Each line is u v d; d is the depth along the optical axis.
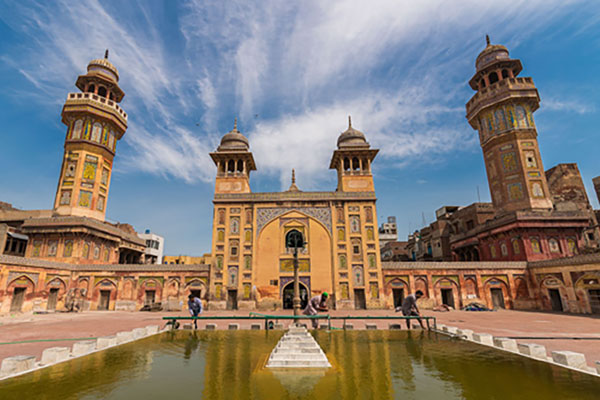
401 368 5.92
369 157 28.48
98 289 25.06
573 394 4.51
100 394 4.52
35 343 9.60
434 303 24.38
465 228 33.88
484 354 7.14
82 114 28.00
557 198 31.09
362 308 24.52
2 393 4.55
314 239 25.94
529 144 26.77
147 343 8.70
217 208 26.75
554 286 21.83
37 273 21.94
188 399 4.32
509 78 27.98
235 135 29.73
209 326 12.33
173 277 25.42
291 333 7.39
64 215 26.08
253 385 4.94
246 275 25.14
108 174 29.34
